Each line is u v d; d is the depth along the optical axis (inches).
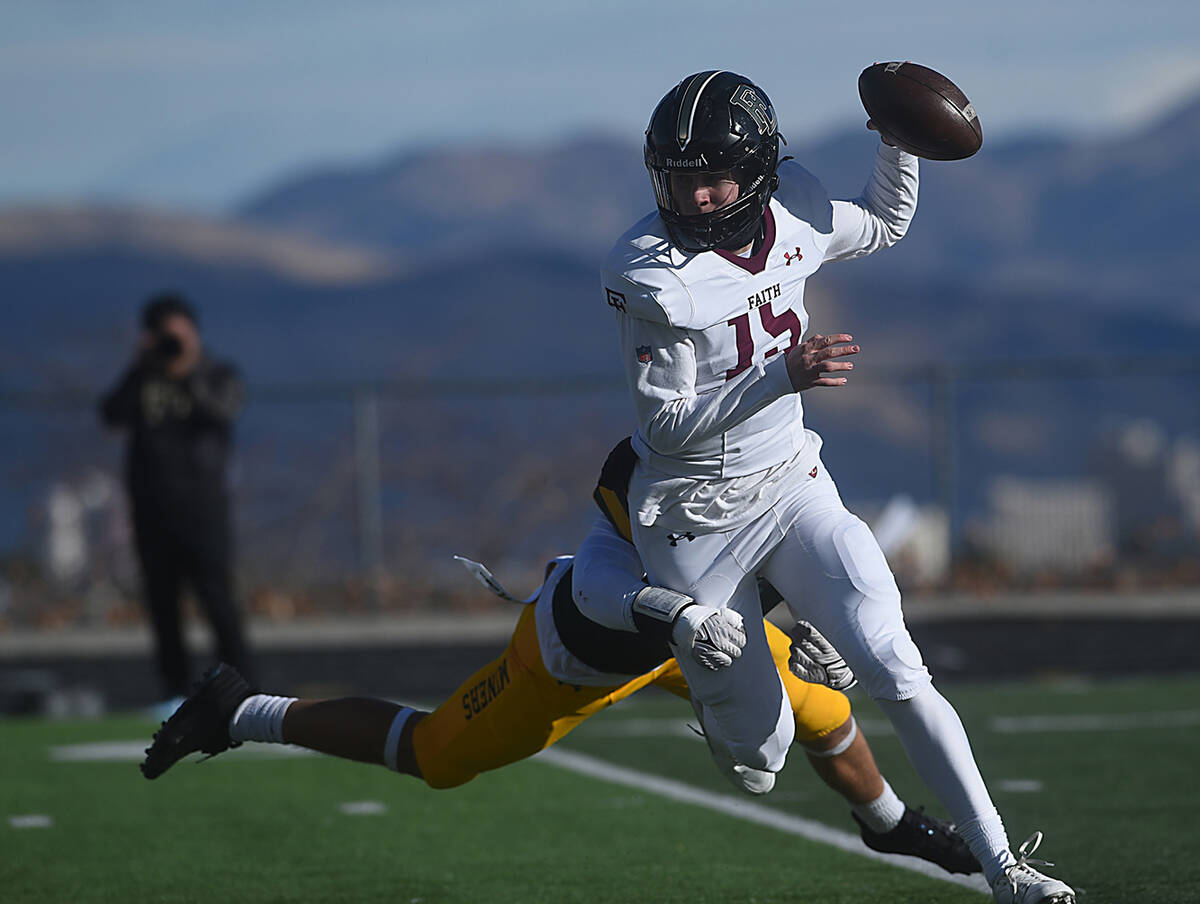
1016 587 2145.7
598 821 938.7
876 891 759.7
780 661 690.2
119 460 2443.4
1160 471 2313.0
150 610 1392.7
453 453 2448.3
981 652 1811.0
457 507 2428.6
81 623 2082.9
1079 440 5393.7
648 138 637.3
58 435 2427.4
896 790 1008.2
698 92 631.2
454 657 1847.9
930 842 732.7
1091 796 972.6
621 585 661.9
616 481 678.5
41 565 2121.1
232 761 1161.4
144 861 860.0
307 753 1190.3
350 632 2007.9
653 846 871.1
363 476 2087.8
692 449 646.5
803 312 665.0
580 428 2474.2
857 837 876.0
